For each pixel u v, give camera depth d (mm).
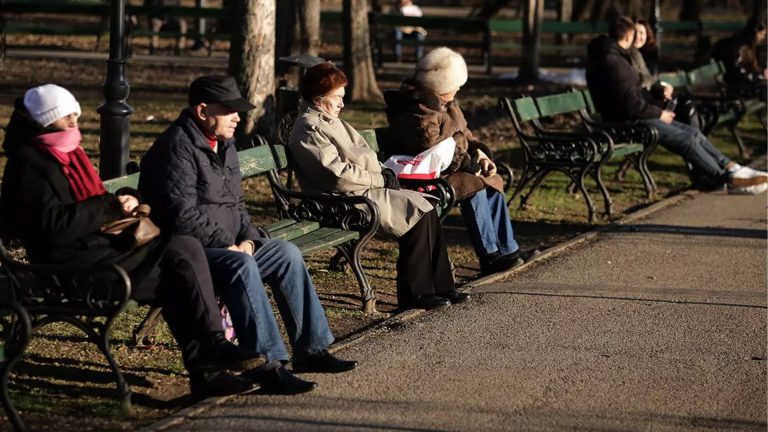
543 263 15398
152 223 9492
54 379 9961
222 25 50250
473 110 32625
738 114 26906
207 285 9477
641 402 9891
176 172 10102
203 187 10297
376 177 12758
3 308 8836
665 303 13422
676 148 21219
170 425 8938
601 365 10914
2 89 34344
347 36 33844
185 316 9406
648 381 10477
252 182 20500
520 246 16594
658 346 11625
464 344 11477
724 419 9539
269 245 10430
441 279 12953
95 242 9305
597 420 9391
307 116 12703
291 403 9570
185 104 32469
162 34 45812
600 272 14953
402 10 49875
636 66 22375
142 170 10266
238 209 10789
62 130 9359
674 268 15328
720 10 86875
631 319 12648
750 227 18359
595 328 12219
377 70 45094
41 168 9180
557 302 13289
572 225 18234
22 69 40438
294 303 10328
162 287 9508
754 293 14055
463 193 14102
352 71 34000
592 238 17219
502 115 31438
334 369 10375
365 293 12625
